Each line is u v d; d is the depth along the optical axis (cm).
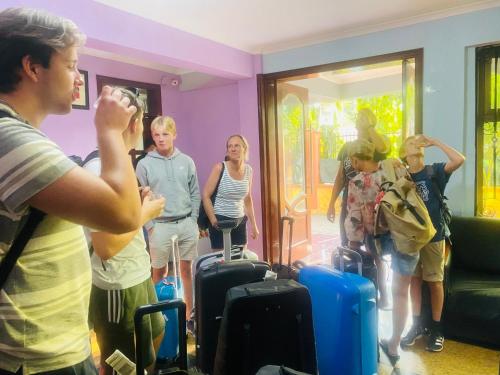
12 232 59
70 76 68
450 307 234
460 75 275
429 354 226
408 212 206
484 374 205
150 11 257
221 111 435
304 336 151
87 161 112
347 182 296
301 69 346
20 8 63
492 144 279
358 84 552
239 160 280
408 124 300
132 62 390
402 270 212
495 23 259
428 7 268
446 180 229
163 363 180
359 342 178
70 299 68
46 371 64
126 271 137
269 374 107
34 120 66
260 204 379
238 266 176
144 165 247
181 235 252
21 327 61
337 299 180
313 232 565
